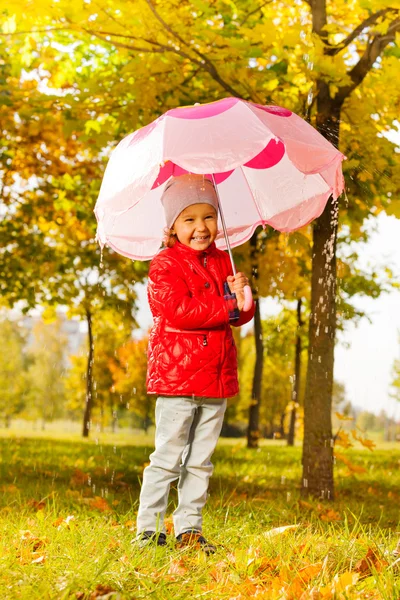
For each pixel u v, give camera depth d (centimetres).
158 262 334
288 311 1894
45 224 1245
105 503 489
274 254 1114
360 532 400
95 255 1407
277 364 2361
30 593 239
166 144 298
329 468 637
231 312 321
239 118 308
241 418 3847
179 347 326
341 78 578
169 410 332
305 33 580
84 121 693
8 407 5250
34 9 579
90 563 275
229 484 748
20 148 995
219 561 298
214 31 593
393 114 688
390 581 244
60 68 816
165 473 333
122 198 320
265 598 243
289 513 475
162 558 292
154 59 639
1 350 5288
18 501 481
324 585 253
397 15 584
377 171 663
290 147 304
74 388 3694
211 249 350
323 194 389
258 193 397
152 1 602
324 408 640
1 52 847
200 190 338
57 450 1174
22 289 1365
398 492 762
